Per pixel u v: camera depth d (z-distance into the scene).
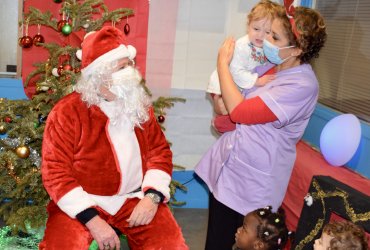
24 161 2.46
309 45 1.93
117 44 1.94
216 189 2.12
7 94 3.09
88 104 1.96
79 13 2.53
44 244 1.86
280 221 1.92
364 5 2.62
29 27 2.93
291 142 2.05
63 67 2.50
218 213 2.13
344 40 2.80
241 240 1.95
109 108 1.97
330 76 2.93
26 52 2.96
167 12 3.11
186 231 3.13
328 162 2.43
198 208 3.52
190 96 3.30
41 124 2.52
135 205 2.03
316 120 2.91
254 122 1.95
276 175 2.04
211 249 2.17
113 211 2.00
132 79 1.94
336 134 2.33
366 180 2.22
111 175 1.96
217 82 2.18
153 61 3.17
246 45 2.12
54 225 1.90
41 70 2.62
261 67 2.17
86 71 1.93
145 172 2.09
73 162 1.95
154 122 2.15
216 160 2.16
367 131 2.40
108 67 1.90
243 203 2.07
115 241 1.86
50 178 1.88
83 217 1.85
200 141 3.40
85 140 1.94
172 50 3.18
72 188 1.87
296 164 2.47
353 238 1.59
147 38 3.13
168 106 2.88
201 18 3.17
